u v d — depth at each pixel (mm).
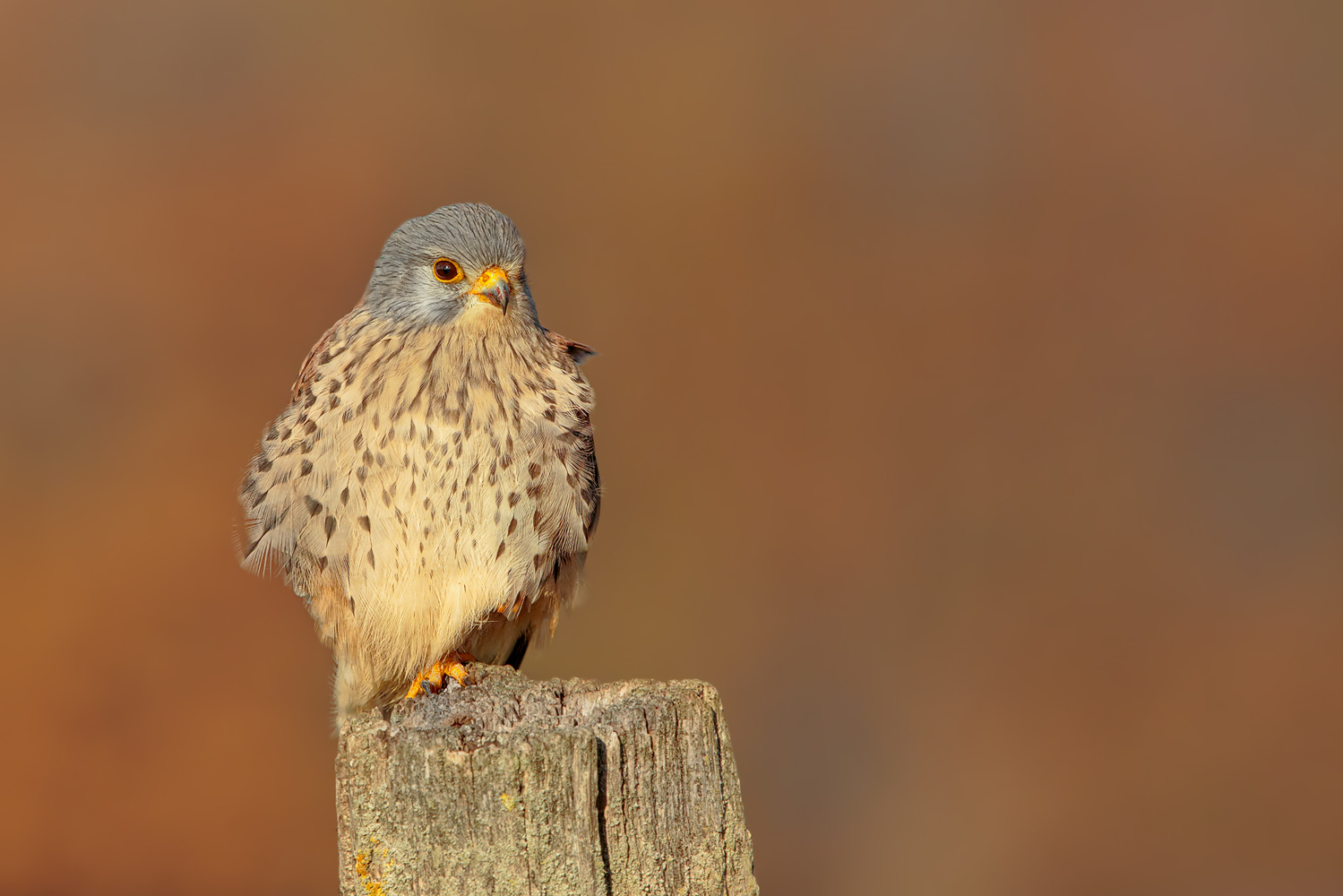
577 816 5324
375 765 5391
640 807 5473
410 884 5332
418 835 5336
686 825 5520
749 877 5629
